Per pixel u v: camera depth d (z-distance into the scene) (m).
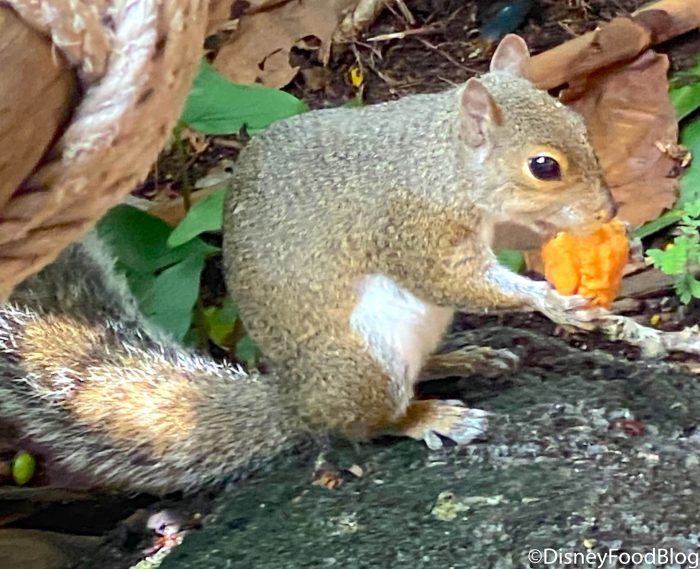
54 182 0.98
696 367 1.39
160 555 1.32
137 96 0.96
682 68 1.54
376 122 1.32
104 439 1.38
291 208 1.32
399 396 1.32
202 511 1.35
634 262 1.43
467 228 1.31
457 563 1.26
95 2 0.94
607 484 1.28
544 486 1.29
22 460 1.38
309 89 1.59
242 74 1.59
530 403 1.34
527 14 1.62
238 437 1.36
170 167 1.56
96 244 1.42
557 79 1.51
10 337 1.39
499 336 1.40
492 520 1.27
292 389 1.33
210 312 1.48
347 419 1.33
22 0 0.90
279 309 1.32
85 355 1.39
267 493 1.33
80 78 0.96
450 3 1.64
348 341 1.32
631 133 1.49
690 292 1.43
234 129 1.42
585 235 1.31
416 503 1.29
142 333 1.41
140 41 0.95
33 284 1.41
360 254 1.31
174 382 1.38
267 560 1.29
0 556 1.35
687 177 1.47
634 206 1.47
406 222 1.31
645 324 1.44
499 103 1.30
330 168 1.32
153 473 1.37
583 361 1.37
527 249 1.39
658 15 1.52
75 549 1.36
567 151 1.29
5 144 0.93
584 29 1.60
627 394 1.34
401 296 1.32
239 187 1.33
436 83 1.59
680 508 1.26
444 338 1.40
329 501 1.31
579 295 1.31
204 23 1.04
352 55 1.61
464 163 1.30
